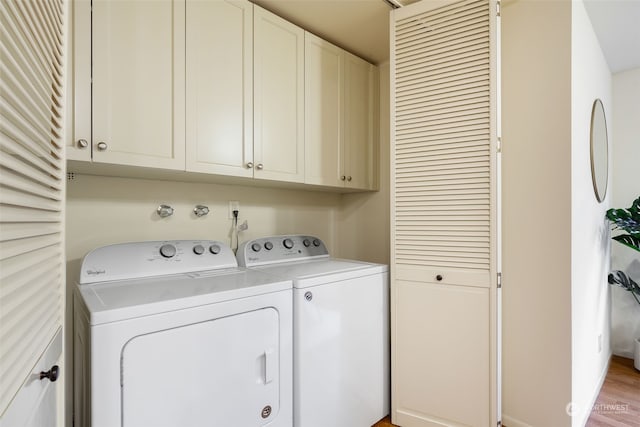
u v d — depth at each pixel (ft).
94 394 2.98
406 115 5.94
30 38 1.86
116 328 3.12
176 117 4.65
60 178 2.63
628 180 9.09
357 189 7.77
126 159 4.21
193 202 6.16
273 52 5.85
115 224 5.29
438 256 5.60
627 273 9.05
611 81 9.26
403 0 5.87
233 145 5.29
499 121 5.13
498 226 5.12
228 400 3.85
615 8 6.33
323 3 5.80
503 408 5.98
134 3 4.30
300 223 7.91
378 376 5.98
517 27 5.92
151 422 3.27
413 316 5.82
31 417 1.88
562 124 5.41
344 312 5.34
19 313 1.67
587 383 6.35
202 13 4.94
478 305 5.25
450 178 5.49
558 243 5.41
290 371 4.58
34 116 1.98
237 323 3.98
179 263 5.16
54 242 2.43
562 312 5.36
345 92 7.25
